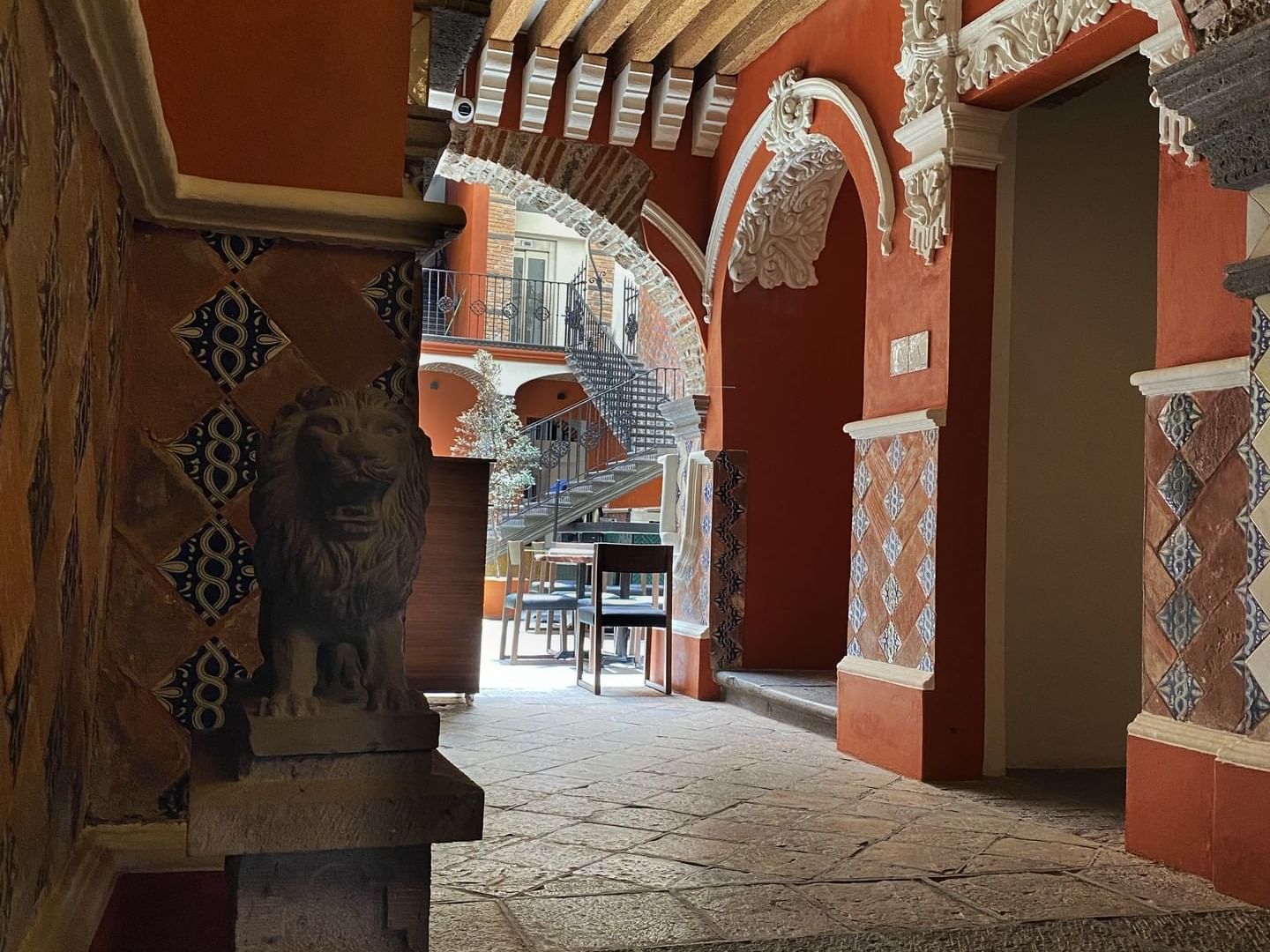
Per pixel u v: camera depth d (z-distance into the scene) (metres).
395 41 1.74
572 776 4.90
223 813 1.18
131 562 1.59
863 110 5.98
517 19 7.09
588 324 17.91
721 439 7.80
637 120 7.85
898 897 3.22
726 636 7.74
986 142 5.26
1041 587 5.59
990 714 5.25
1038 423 5.63
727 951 2.70
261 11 1.70
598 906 3.04
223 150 1.67
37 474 1.00
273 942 1.25
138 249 1.60
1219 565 3.57
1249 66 3.10
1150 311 5.84
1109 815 4.41
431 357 17.34
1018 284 5.64
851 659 5.82
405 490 1.32
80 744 1.41
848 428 5.87
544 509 14.90
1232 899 3.28
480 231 19.11
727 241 7.78
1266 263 3.28
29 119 0.87
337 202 1.62
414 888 1.29
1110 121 5.82
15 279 0.85
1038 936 2.90
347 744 1.27
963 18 5.21
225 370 1.63
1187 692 3.68
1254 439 3.40
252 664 1.63
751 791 4.70
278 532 1.29
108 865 1.50
